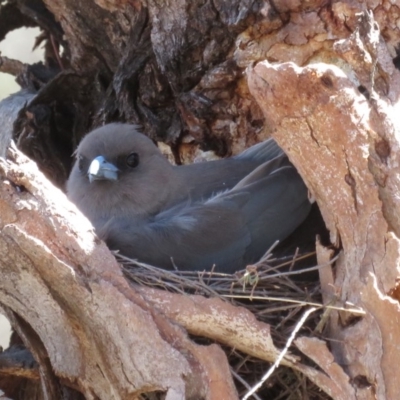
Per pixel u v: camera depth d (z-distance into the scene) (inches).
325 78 344.5
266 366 391.9
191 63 494.3
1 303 395.2
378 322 345.1
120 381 370.6
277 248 432.8
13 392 487.5
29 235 361.1
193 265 425.7
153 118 517.7
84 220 367.2
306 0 441.4
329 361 351.6
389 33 438.0
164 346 356.8
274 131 361.4
